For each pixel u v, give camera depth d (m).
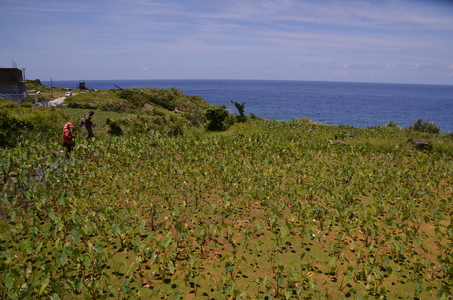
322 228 6.67
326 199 8.16
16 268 4.69
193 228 6.49
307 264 4.88
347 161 12.38
